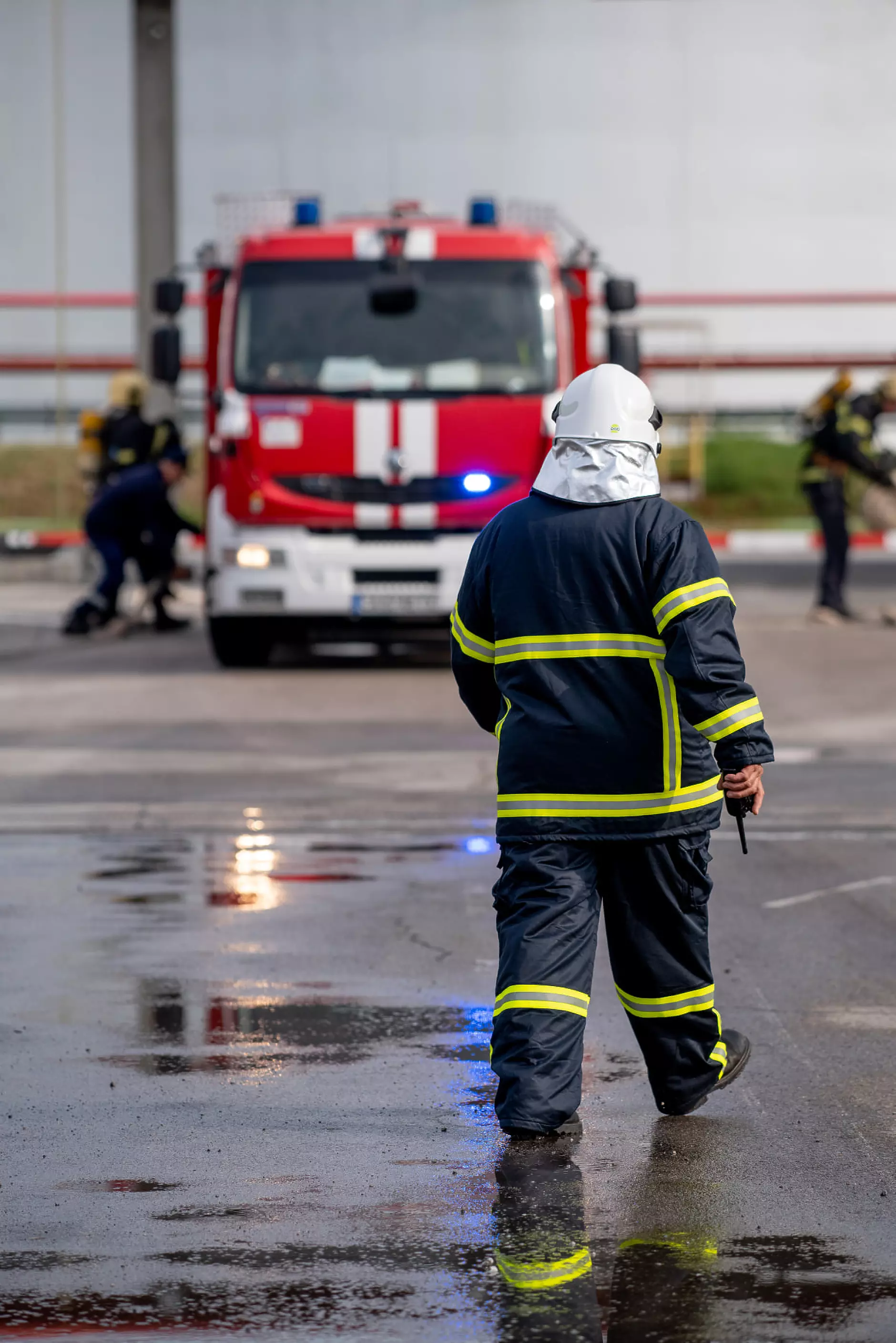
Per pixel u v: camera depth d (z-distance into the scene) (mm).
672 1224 11148
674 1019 12891
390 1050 14750
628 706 12258
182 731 31297
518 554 12484
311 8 57844
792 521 68062
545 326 37500
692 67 59688
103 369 61562
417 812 24953
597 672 12273
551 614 12352
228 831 23828
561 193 59469
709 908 19672
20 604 52781
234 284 37688
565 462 12508
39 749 29453
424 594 37156
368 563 37031
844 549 46250
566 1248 10789
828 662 39375
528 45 58906
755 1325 9789
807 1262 10586
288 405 37094
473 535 37125
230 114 58156
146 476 45469
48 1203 11508
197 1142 12656
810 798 25734
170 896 20219
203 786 26516
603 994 16641
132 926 18859
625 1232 11031
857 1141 12680
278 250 37656
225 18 57844
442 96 58500
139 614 46156
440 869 21656
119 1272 10445
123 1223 11180
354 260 37594
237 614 37594
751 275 60750
